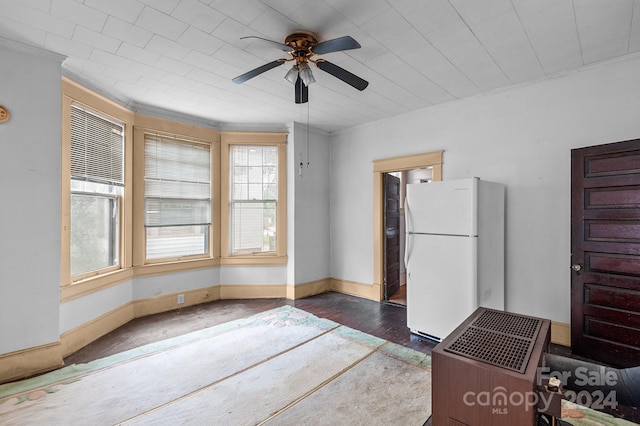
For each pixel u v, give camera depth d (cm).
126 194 353
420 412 192
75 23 210
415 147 393
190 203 418
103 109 317
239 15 202
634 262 238
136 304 365
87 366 249
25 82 237
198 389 217
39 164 243
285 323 343
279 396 209
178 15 202
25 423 182
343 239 477
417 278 303
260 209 454
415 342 294
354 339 300
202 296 421
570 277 274
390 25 213
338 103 365
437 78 297
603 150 252
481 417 95
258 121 436
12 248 231
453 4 191
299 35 221
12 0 186
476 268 266
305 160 460
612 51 246
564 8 194
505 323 132
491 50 246
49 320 246
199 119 420
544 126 296
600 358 253
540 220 298
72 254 290
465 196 271
